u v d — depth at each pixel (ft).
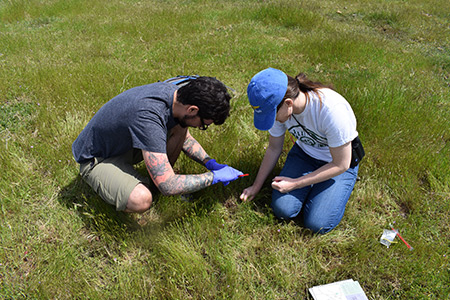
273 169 9.95
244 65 16.55
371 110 11.63
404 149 10.37
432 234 8.34
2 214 8.39
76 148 8.02
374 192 9.39
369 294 7.18
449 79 15.96
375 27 24.11
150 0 30.45
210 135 11.18
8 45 18.45
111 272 7.38
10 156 9.82
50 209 8.63
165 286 7.11
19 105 12.55
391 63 17.10
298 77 7.54
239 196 9.27
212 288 7.03
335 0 30.37
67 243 7.86
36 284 6.81
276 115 7.11
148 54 17.85
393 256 7.68
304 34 21.31
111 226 8.07
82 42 19.29
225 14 25.03
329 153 8.43
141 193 7.43
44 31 21.70
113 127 7.22
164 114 7.07
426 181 9.78
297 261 7.75
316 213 8.06
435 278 7.14
